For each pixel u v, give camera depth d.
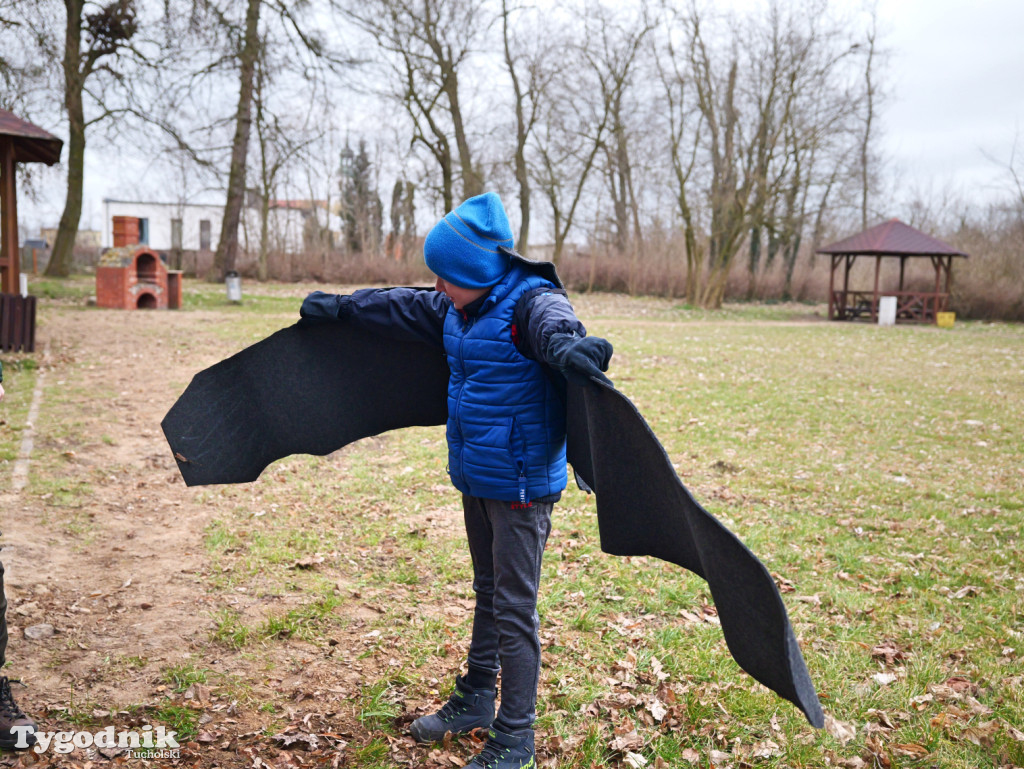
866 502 6.06
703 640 3.52
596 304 31.97
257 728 2.72
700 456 7.37
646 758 2.65
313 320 2.71
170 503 5.20
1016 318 30.08
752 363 14.59
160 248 53.69
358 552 4.45
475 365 2.36
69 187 26.50
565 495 5.78
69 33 22.30
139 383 9.30
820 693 3.12
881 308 27.44
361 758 2.56
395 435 7.56
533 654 2.44
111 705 2.81
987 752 2.75
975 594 4.28
